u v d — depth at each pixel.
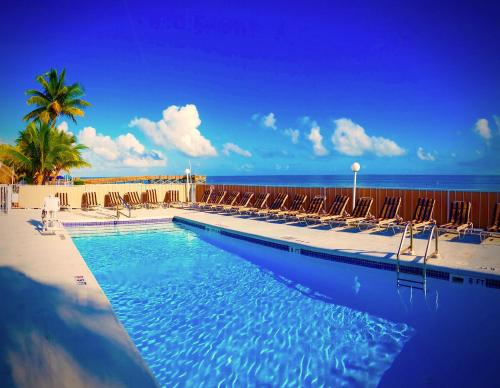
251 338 4.61
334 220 10.31
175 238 10.93
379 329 4.79
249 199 14.31
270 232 9.76
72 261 6.57
